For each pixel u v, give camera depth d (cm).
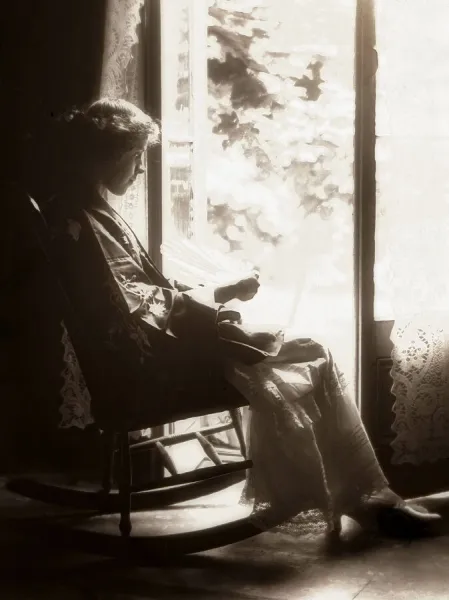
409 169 306
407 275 306
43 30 292
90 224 252
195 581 229
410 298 306
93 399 252
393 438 311
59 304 253
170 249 299
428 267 307
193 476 247
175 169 324
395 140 305
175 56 321
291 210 521
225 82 486
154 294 252
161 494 284
